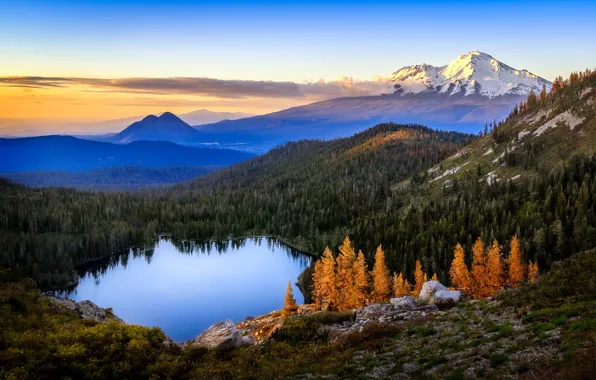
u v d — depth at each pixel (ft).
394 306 146.10
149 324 415.23
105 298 500.74
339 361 102.89
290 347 123.34
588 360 64.08
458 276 288.30
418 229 514.68
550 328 86.07
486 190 558.97
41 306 139.13
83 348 103.60
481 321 108.99
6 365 89.20
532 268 281.13
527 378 68.64
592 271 111.65
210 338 137.49
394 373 87.92
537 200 456.86
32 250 618.44
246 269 617.21
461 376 76.79
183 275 595.06
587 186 426.92
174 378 103.24
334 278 305.12
